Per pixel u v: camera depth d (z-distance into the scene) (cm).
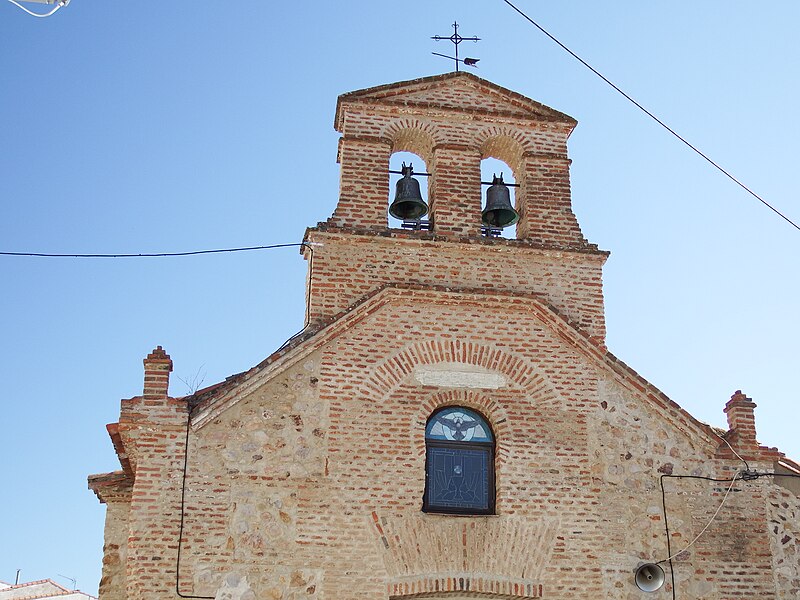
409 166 2367
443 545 1933
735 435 2125
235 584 1841
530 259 2245
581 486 2027
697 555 2011
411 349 2088
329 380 2025
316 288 2144
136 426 1920
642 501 2038
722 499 2064
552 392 2100
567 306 2219
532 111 2430
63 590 3947
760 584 2005
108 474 2217
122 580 2141
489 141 2391
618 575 1966
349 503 1934
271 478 1928
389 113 2350
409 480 1972
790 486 2098
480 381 2088
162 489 1883
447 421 2073
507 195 2355
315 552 1886
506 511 1980
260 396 1989
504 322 2148
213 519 1878
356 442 1984
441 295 2138
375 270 2178
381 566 1898
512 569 1936
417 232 2216
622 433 2089
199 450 1925
